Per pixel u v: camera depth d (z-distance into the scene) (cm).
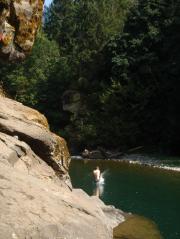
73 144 5969
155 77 5841
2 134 1155
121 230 1770
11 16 1362
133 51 5991
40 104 6962
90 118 6034
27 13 1398
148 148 5697
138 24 6150
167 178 3581
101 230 820
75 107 6431
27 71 7275
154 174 3809
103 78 6419
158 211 2402
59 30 9306
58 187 966
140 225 1898
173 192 2956
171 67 5647
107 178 3550
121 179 3506
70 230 740
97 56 6569
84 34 7738
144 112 5822
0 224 667
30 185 859
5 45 1344
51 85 7000
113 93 5884
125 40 6088
